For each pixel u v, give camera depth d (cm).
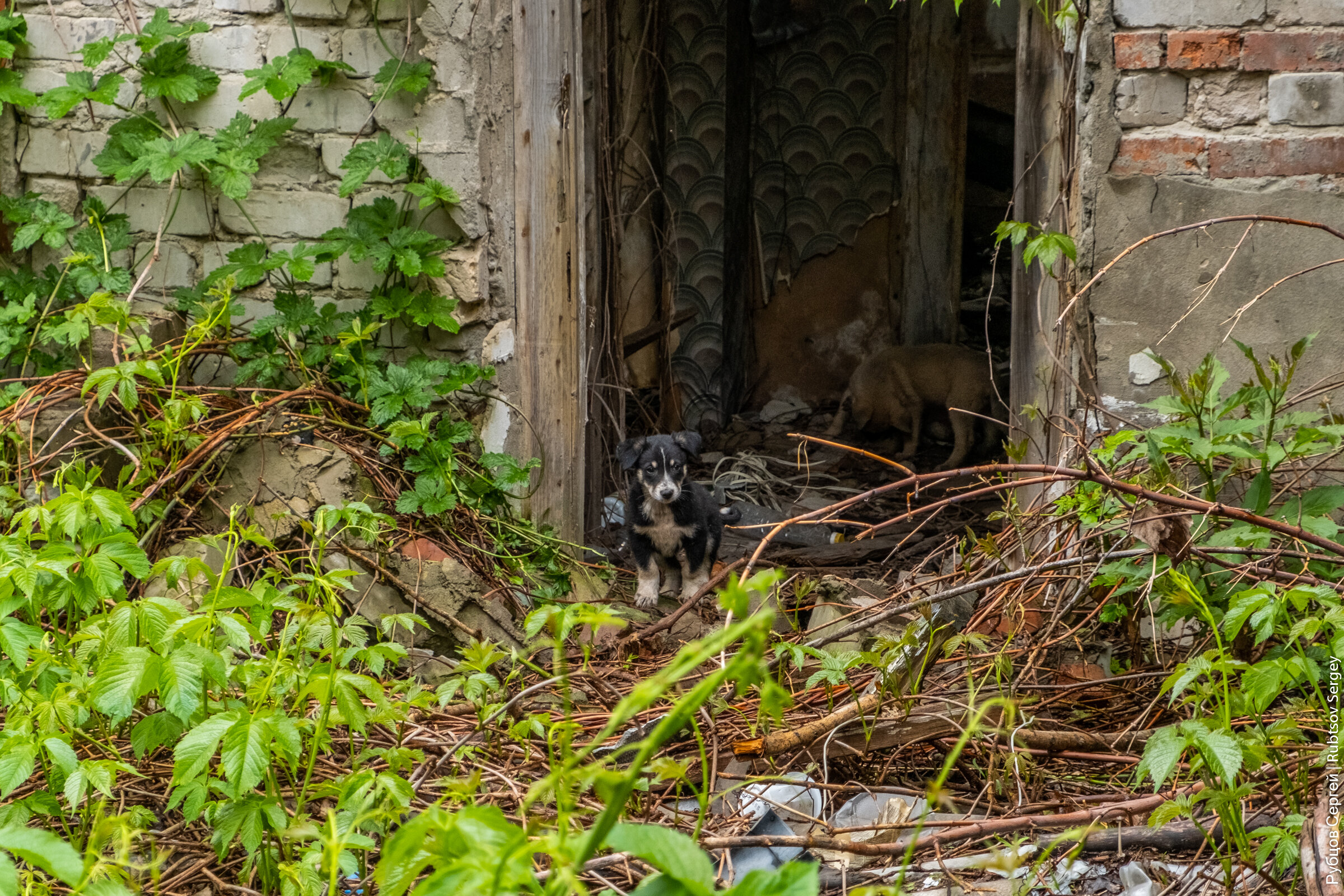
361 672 329
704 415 731
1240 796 204
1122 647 334
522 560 402
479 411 418
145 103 420
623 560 495
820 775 275
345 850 204
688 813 260
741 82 700
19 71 423
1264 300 361
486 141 402
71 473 325
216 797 235
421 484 380
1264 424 294
